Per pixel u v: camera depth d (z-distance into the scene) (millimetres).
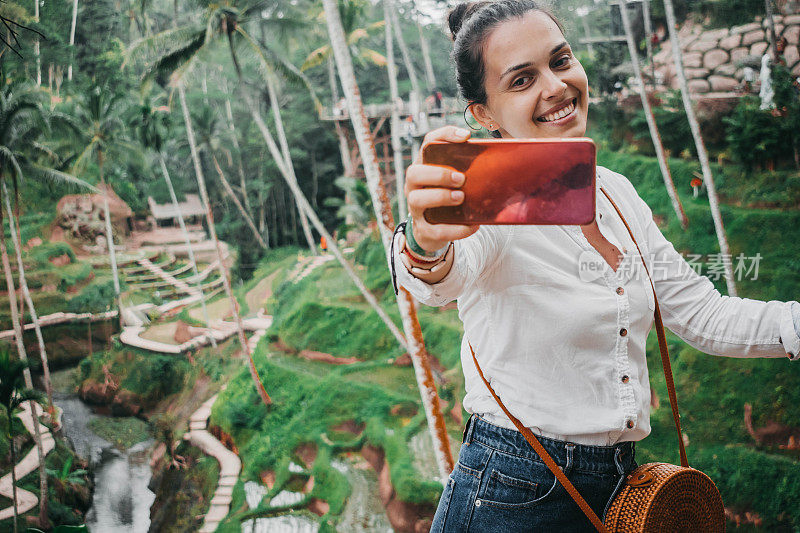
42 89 30562
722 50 19406
